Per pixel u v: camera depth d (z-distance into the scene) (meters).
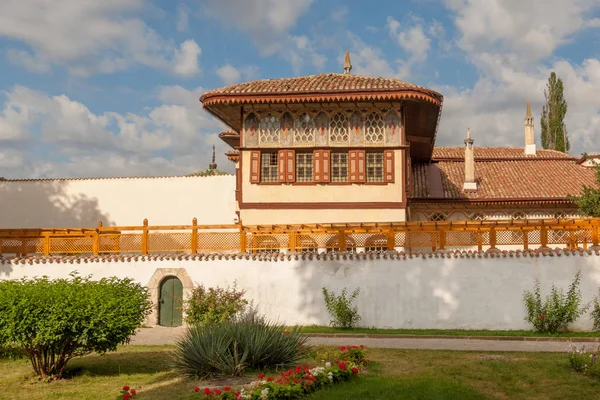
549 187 32.56
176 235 20.61
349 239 20.67
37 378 12.63
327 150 25.70
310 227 20.36
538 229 19.58
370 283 19.47
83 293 12.55
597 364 12.10
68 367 13.89
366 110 25.75
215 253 20.33
